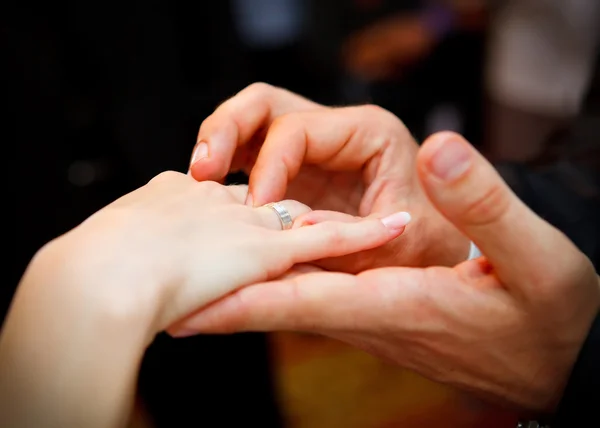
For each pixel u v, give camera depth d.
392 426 0.76
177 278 0.34
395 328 0.37
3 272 0.64
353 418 0.79
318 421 0.79
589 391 0.37
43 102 0.61
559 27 0.90
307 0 1.13
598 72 0.54
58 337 0.31
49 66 0.60
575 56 0.89
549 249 0.35
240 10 1.03
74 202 0.66
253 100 0.45
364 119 0.45
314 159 0.45
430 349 0.39
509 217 0.34
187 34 0.71
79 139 0.65
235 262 0.35
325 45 1.18
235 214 0.37
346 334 0.38
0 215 0.62
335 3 1.18
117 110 0.66
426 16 1.25
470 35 1.16
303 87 1.15
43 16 0.59
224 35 0.74
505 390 0.40
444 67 1.18
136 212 0.36
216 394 0.71
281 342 0.94
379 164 0.45
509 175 0.51
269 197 0.41
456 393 0.75
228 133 0.43
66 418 0.30
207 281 0.35
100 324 0.31
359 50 1.22
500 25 1.03
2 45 0.57
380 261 0.43
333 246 0.38
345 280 0.36
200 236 0.35
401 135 0.46
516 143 1.04
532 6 0.93
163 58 0.67
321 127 0.44
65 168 0.64
